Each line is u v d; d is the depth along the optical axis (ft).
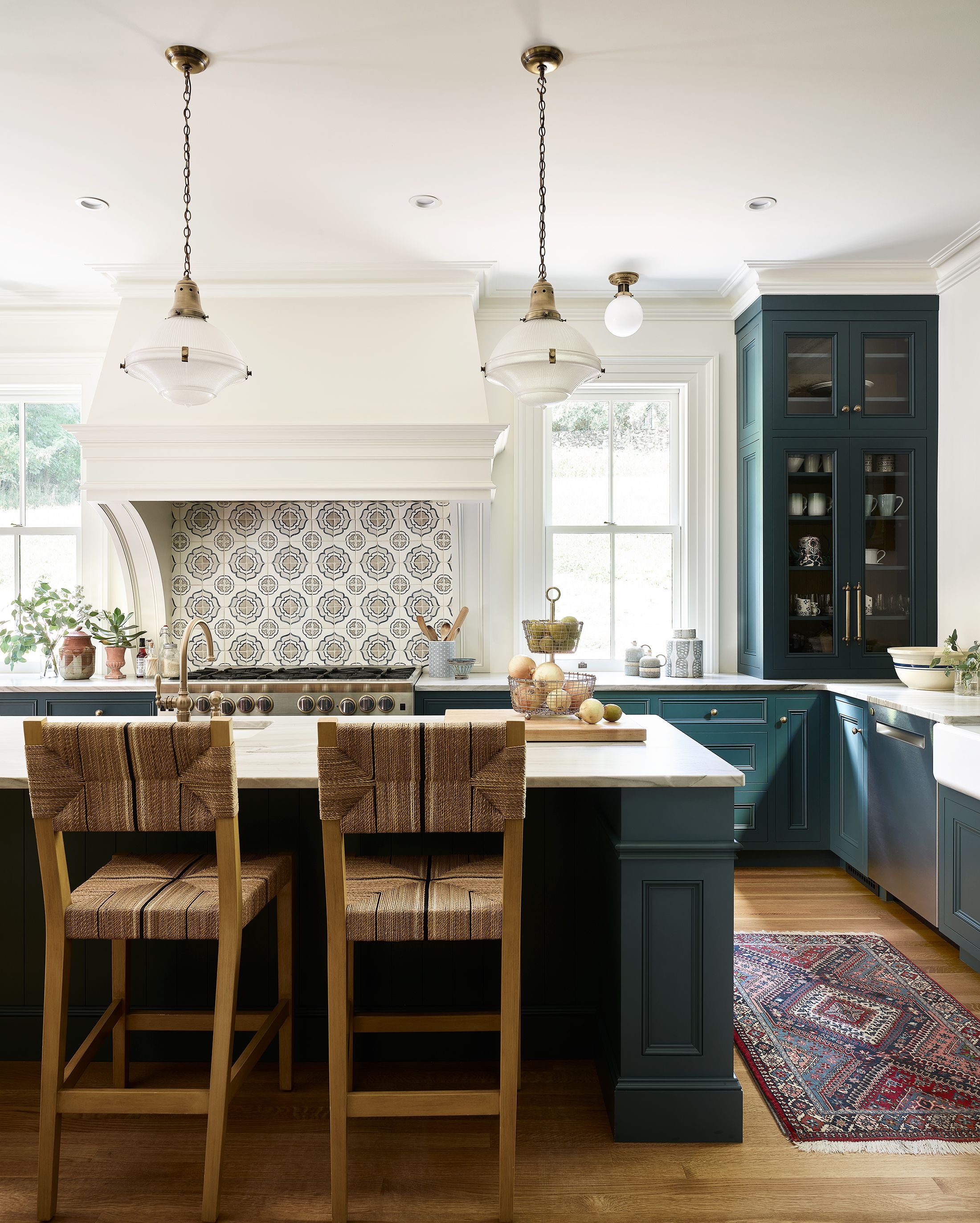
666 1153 6.34
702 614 14.44
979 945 9.07
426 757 5.44
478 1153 6.35
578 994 7.68
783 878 12.69
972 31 7.38
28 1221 5.64
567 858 7.67
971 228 11.64
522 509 14.43
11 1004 7.61
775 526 13.33
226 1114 5.74
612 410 14.76
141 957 7.54
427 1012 7.62
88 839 7.54
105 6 6.97
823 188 10.42
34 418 14.82
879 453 13.38
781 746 13.01
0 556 14.79
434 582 14.49
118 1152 6.38
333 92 8.25
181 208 10.77
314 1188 5.96
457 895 5.90
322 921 7.56
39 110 8.53
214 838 7.53
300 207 10.75
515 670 8.55
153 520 13.70
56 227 11.32
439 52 7.63
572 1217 5.65
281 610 14.58
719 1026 6.48
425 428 12.16
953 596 12.93
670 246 12.16
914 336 13.26
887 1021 8.24
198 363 7.46
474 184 10.21
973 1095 7.02
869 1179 6.03
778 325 13.25
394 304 12.74
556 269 12.96
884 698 11.18
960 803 9.45
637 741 7.79
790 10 7.10
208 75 7.93
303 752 7.29
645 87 8.20
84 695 12.82
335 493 12.28
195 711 12.36
